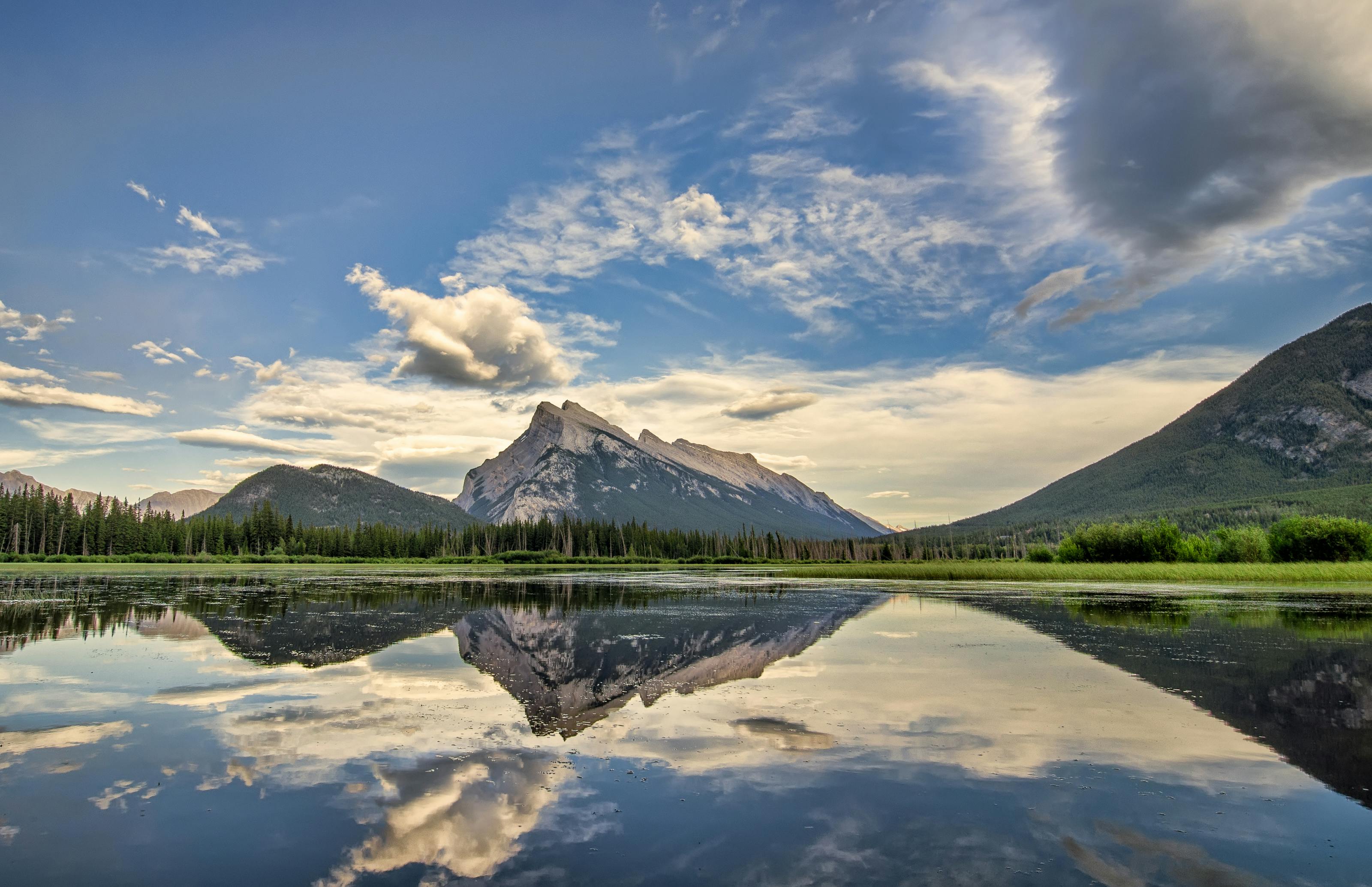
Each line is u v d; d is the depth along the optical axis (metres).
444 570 128.25
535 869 9.80
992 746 15.42
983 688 21.27
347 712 18.42
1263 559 101.00
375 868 9.84
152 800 12.28
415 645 29.83
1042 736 16.25
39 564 122.31
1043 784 13.10
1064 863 10.01
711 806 12.03
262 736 16.17
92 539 145.38
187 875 9.64
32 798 12.37
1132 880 9.53
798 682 22.27
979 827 11.24
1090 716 17.98
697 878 9.55
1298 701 19.67
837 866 9.88
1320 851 10.46
